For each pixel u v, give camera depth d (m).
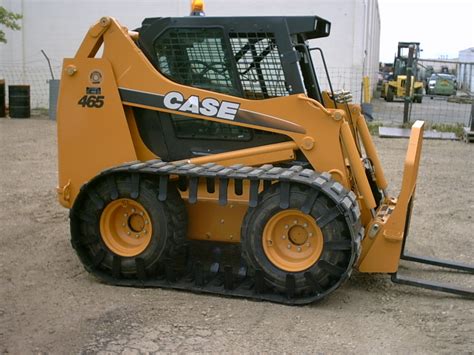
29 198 8.59
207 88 5.38
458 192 9.35
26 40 22.78
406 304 5.03
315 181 4.70
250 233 4.93
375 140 14.84
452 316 4.78
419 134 5.32
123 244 5.32
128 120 5.59
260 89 5.27
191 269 5.34
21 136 14.92
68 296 5.07
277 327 4.50
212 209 5.31
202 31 5.29
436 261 5.93
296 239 4.94
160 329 4.43
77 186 5.69
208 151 5.48
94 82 5.54
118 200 5.20
